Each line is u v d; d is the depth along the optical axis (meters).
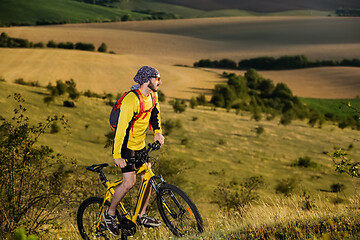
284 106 121.00
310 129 77.88
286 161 50.41
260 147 58.78
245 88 149.62
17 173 5.87
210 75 168.12
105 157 39.41
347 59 197.38
